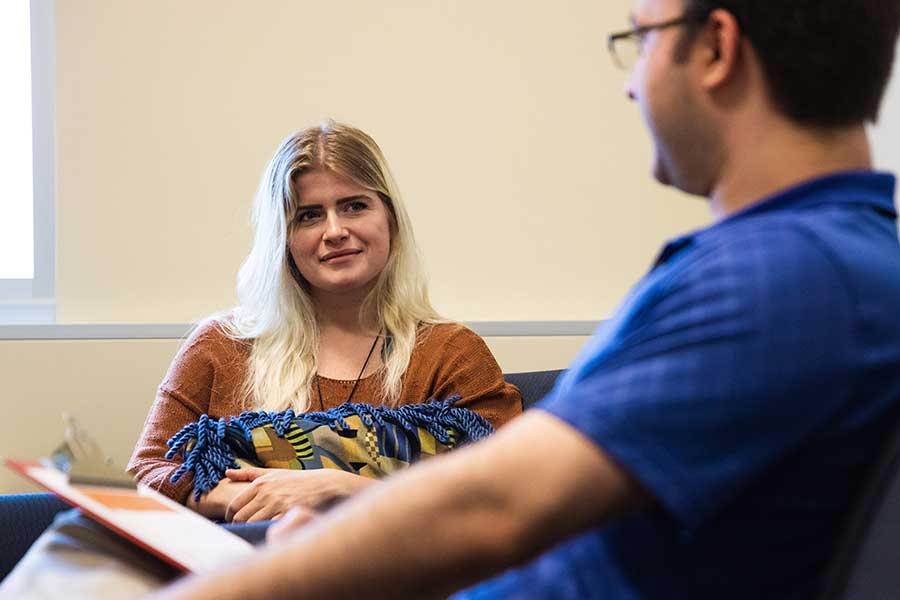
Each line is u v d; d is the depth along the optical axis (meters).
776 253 0.83
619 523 0.88
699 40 0.92
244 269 2.52
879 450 0.86
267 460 2.22
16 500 1.98
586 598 0.88
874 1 0.88
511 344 3.12
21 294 3.28
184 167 3.22
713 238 0.88
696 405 0.79
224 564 0.83
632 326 0.87
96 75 3.20
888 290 0.85
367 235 2.39
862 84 0.90
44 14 3.28
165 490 2.20
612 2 3.38
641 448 0.78
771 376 0.79
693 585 0.86
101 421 3.02
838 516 0.87
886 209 0.93
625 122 3.39
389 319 2.46
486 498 0.78
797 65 0.89
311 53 3.27
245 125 3.24
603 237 3.39
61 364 3.01
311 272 2.39
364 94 3.29
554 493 0.78
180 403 2.40
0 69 3.28
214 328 2.49
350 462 2.22
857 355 0.82
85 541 1.18
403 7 3.30
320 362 2.44
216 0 3.23
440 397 2.40
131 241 3.21
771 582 0.87
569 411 0.79
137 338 3.04
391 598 0.79
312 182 2.39
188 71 3.22
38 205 3.28
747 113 0.92
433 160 3.32
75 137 3.19
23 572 1.13
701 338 0.81
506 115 3.35
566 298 3.38
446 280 3.33
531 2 3.35
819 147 0.91
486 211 3.34
